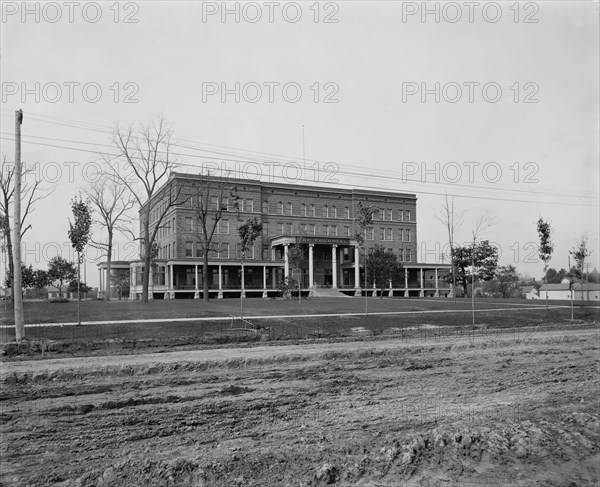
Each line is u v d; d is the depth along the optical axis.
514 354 16.17
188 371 13.33
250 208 62.38
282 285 44.81
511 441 8.02
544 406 10.12
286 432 8.38
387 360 14.93
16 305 16.58
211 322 22.06
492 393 11.15
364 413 9.47
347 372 13.16
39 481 6.52
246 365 14.13
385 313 27.66
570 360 15.17
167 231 61.91
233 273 60.12
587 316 28.98
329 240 61.50
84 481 6.50
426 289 69.56
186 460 7.00
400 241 73.38
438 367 13.95
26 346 15.75
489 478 6.86
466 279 61.69
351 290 61.75
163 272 58.91
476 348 17.58
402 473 6.90
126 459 7.11
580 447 7.94
